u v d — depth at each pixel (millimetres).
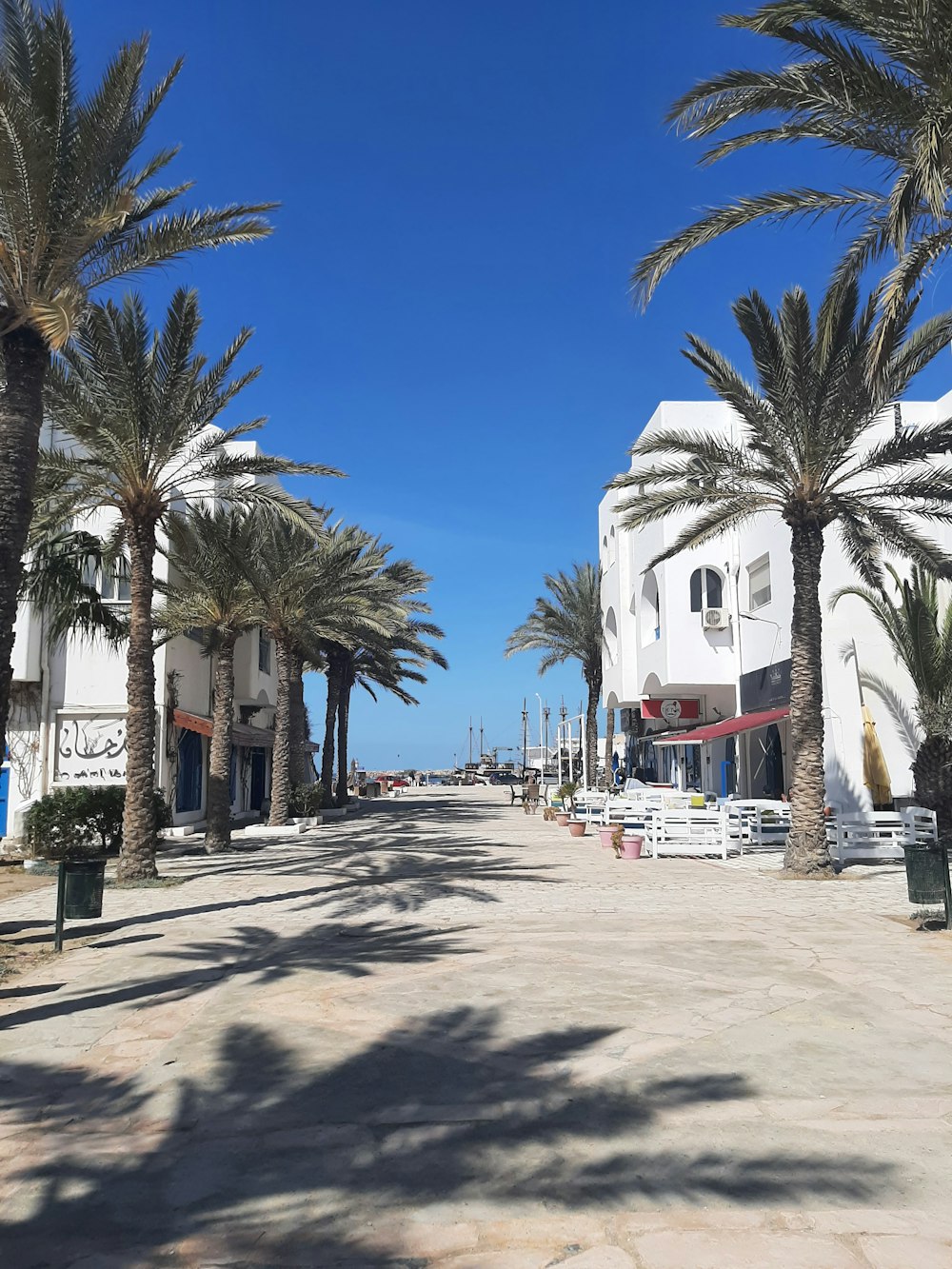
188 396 15016
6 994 7883
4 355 10039
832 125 10688
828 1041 6133
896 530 15445
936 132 8156
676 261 11570
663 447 16453
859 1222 3742
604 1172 4250
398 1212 3912
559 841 23156
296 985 7902
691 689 29047
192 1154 4562
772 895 13375
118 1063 5969
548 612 38406
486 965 8547
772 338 14812
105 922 11516
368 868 16969
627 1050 5988
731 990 7535
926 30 8797
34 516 14672
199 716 26703
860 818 17688
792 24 9891
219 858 19312
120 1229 3822
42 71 10352
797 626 15805
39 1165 4469
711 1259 3480
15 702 22844
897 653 19906
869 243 10875
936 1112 4922
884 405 14992
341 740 38812
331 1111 5074
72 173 10453
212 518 21969
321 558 24609
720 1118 4863
